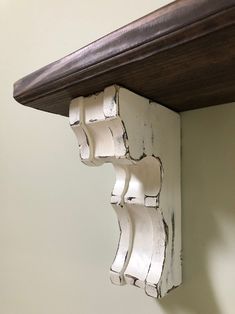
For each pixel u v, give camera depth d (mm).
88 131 422
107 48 318
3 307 833
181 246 472
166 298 500
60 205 698
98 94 397
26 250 774
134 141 396
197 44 270
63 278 681
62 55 721
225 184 441
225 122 446
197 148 469
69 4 715
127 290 563
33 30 806
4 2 905
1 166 869
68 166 689
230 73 337
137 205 458
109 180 609
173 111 473
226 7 228
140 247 462
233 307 428
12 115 848
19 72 837
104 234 610
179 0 259
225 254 437
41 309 727
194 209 467
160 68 322
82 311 638
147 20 282
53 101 446
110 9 627
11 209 826
